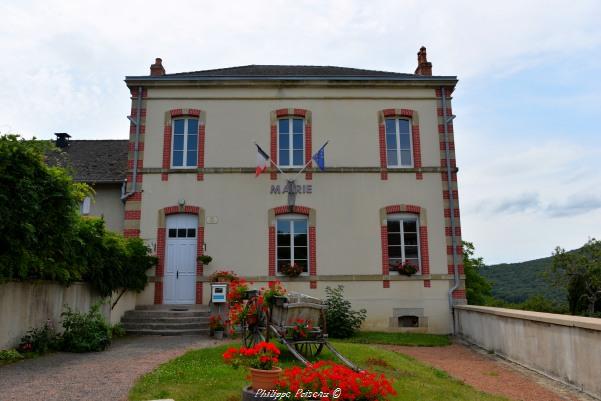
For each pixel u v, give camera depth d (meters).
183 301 14.95
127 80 15.87
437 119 16.31
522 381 8.66
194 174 15.55
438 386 7.54
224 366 7.90
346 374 5.41
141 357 9.05
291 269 14.97
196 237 15.33
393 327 15.01
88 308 11.52
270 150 15.86
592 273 18.30
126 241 13.38
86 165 17.98
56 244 9.16
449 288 15.26
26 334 9.09
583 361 7.86
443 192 15.82
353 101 16.30
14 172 8.02
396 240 15.62
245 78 16.05
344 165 15.85
